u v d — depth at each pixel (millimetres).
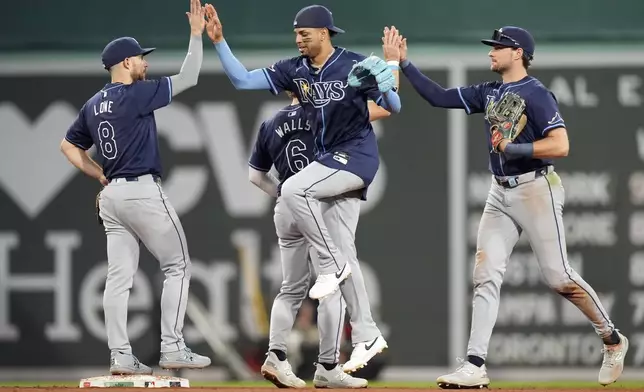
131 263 22594
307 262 23281
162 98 22219
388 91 20766
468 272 35438
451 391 20594
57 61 36094
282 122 22984
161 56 35875
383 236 35625
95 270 35688
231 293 35438
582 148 35438
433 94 22688
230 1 35781
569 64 35688
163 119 35781
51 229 35750
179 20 36031
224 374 35000
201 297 35406
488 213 22141
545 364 34812
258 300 35406
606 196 35312
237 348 35156
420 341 35312
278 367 23062
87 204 35844
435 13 35750
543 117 21203
